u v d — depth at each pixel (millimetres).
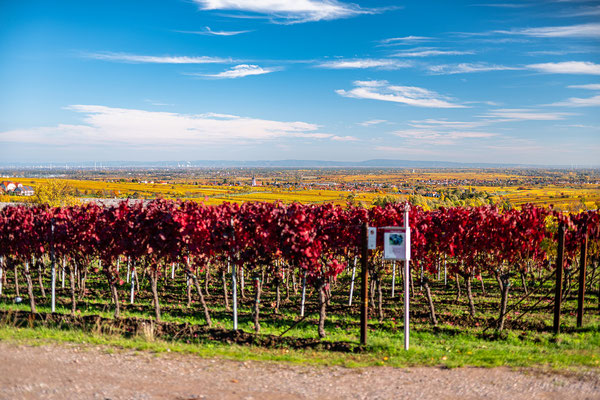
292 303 22281
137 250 16984
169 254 16891
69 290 25031
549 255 25656
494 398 8320
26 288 25438
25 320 15352
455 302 22422
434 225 18375
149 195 135125
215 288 26719
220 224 15352
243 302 22547
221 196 141125
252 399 8141
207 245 15773
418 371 10070
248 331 15906
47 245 19469
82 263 19047
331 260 15688
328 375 9703
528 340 14148
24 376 8945
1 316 15633
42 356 10367
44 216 19219
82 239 17828
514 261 17172
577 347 12938
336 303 22391
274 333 15789
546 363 10672
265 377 9477
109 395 8133
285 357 11109
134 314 19000
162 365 10086
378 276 18406
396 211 18719
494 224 17188
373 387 8938
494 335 15055
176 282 28594
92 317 16156
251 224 15422
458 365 10523
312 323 17750
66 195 60438
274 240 15227
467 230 17891
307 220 15531
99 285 27000
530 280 28641
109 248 17562
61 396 7992
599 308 19781
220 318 18609
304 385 9000
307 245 14812
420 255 17609
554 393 8555
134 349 11414
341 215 19453
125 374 9344
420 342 14219
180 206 17734
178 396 8203
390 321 18031
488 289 26641
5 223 18609
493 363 10672
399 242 12117
